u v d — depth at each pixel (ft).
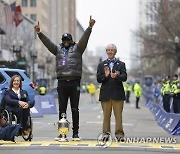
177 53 400.67
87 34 87.04
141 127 145.38
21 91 90.27
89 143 86.38
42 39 87.40
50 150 78.43
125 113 228.63
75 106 88.89
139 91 282.77
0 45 446.60
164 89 213.25
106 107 90.12
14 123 89.56
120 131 90.89
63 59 87.40
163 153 75.97
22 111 88.28
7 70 147.54
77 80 88.33
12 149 79.41
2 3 399.85
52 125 147.84
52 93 420.36
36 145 83.56
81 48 88.28
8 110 87.92
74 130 90.07
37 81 474.49
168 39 418.92
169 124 129.80
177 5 403.95
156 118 175.63
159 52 445.37
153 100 309.63
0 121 84.79
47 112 212.23
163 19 397.19
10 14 393.70
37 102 191.11
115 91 89.45
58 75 88.02
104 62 90.17
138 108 282.56
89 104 352.90
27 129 89.40
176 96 191.93
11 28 447.83
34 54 488.02
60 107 89.45
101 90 90.43
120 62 89.66
